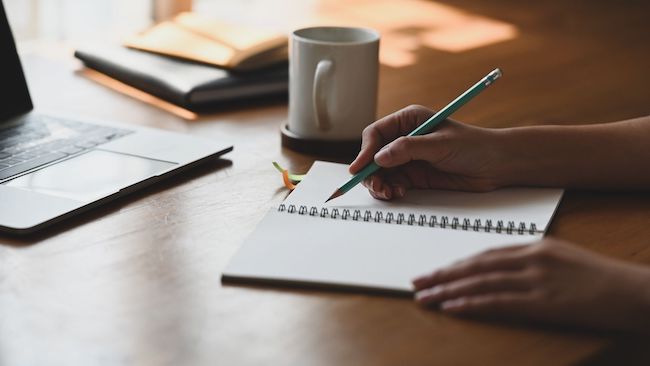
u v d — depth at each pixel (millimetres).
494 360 645
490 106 1301
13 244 811
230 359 639
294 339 667
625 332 677
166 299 722
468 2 1976
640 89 1418
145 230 853
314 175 1000
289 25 1704
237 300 723
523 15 1892
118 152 1021
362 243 817
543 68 1520
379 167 934
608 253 840
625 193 992
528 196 950
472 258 722
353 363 637
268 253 793
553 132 986
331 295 733
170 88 1262
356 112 1094
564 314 676
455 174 966
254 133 1165
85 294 727
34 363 630
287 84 1320
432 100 1317
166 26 1475
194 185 973
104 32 2033
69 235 833
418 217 879
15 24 2041
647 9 1992
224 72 1304
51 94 1274
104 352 645
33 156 995
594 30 1798
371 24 1752
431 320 696
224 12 2211
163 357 640
